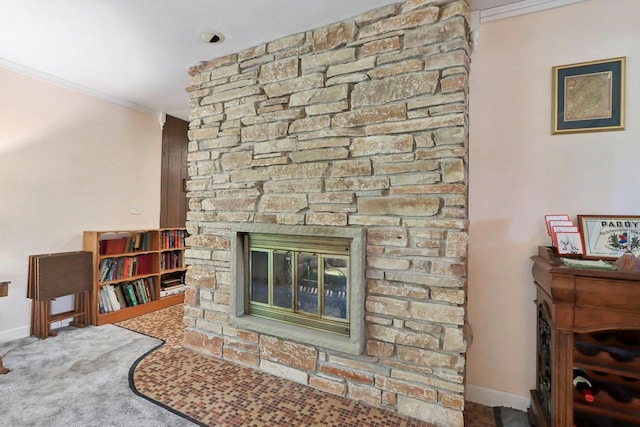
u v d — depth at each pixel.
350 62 1.99
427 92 1.76
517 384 1.93
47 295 2.81
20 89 2.86
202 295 2.56
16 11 2.02
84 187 3.34
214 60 2.60
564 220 1.72
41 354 2.51
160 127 4.13
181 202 4.47
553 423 1.50
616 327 1.39
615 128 1.72
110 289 3.33
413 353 1.77
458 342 1.67
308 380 2.07
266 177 2.28
